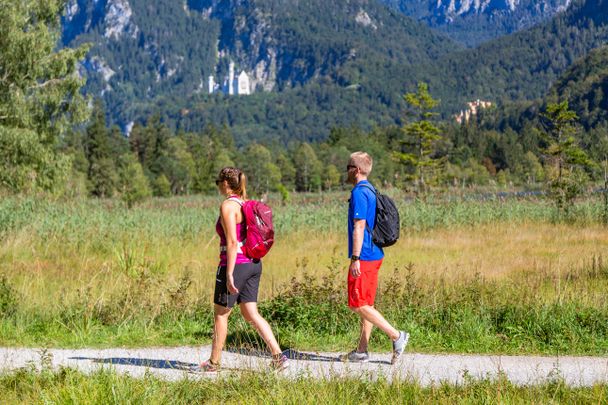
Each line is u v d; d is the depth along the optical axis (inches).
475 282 717.3
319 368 469.1
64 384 410.3
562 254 1258.6
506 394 388.5
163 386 407.8
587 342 539.5
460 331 561.9
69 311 629.3
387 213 479.2
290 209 1979.6
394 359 479.5
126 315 631.8
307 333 572.7
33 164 2108.8
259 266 463.2
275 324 583.2
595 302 638.5
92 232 1498.5
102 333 583.2
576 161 3368.6
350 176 489.7
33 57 2138.3
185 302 659.4
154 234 1565.0
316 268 1106.1
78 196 2124.8
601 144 3501.5
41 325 607.5
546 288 753.6
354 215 474.0
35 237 1444.4
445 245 1454.2
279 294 647.1
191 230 1651.1
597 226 1748.3
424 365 478.3
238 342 555.2
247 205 456.8
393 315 602.9
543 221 1873.8
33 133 2074.3
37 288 780.0
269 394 388.5
